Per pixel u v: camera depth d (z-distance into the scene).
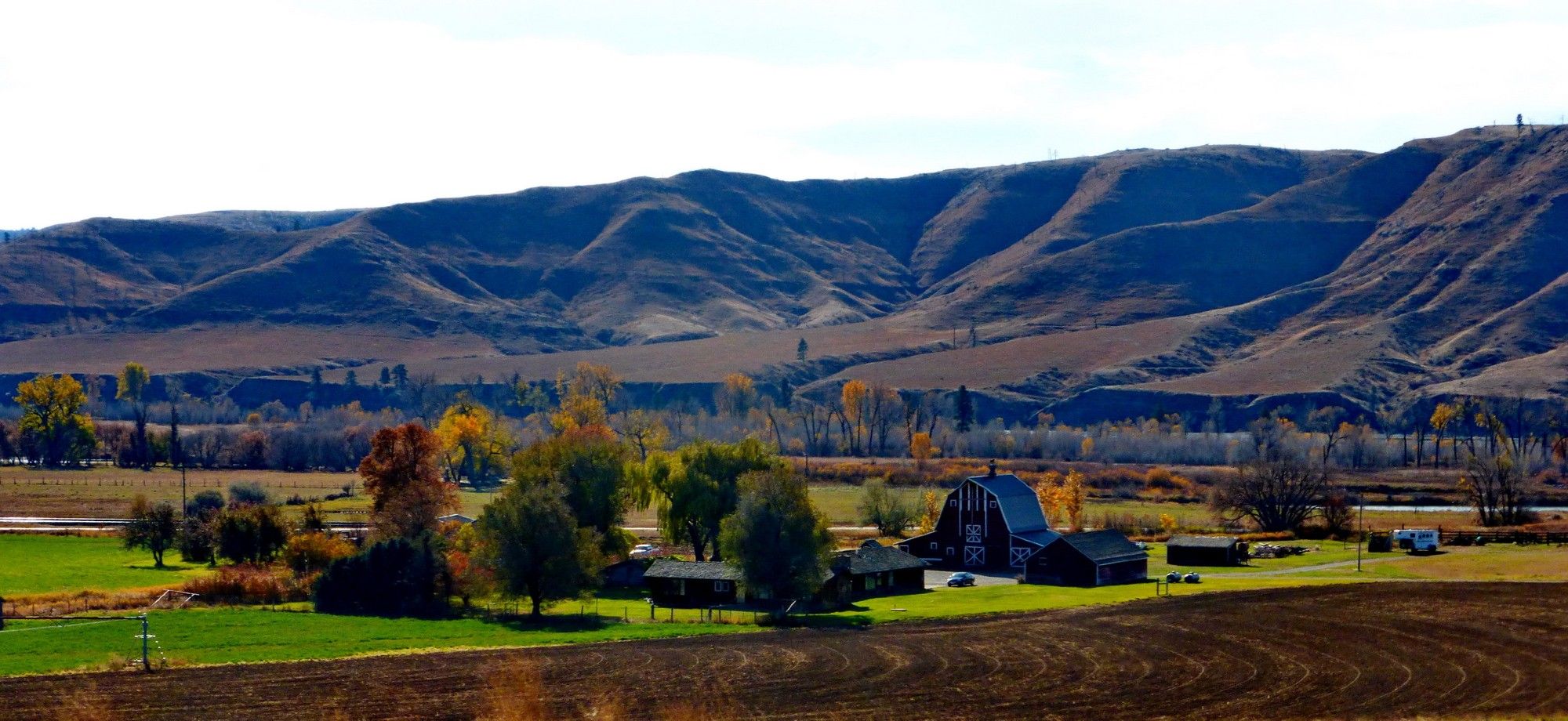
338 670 81.38
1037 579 133.25
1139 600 115.25
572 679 80.25
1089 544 132.88
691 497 134.25
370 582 106.06
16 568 127.81
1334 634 94.38
